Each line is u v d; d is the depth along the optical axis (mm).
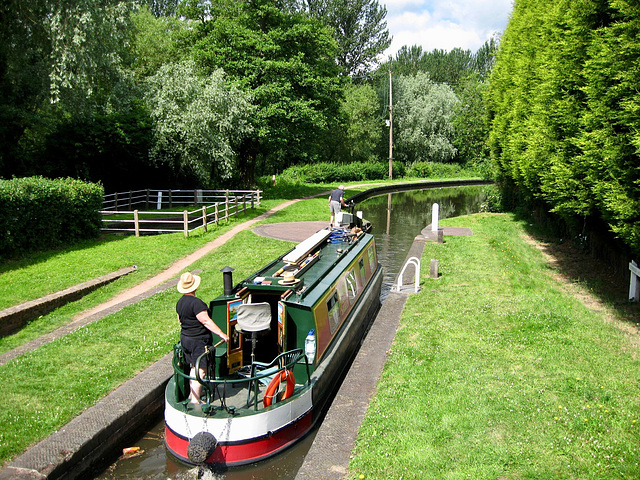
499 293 11945
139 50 37344
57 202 16109
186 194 29344
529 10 18688
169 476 6289
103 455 6574
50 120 22438
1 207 13945
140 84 27703
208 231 19875
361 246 12281
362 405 6859
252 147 33625
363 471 5410
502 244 17531
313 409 7297
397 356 8344
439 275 13883
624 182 9109
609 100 9547
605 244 13695
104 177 25406
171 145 25766
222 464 6312
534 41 16984
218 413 6406
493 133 24750
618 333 9047
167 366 8328
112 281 13414
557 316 9883
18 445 6105
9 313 10117
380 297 13891
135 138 24656
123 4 22297
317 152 53406
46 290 12086
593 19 10961
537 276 13430
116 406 7059
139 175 27297
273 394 6746
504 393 6977
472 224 22953
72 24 19703
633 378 7316
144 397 7391
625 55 9078
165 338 9484
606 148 9320
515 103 18062
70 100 21734
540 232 20391
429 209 33469
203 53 31078
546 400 6754
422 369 7832
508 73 21344
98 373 8047
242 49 32062
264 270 9070
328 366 7961
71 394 7363
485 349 8570
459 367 7875
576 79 11305
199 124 24938
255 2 33031
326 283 8781
